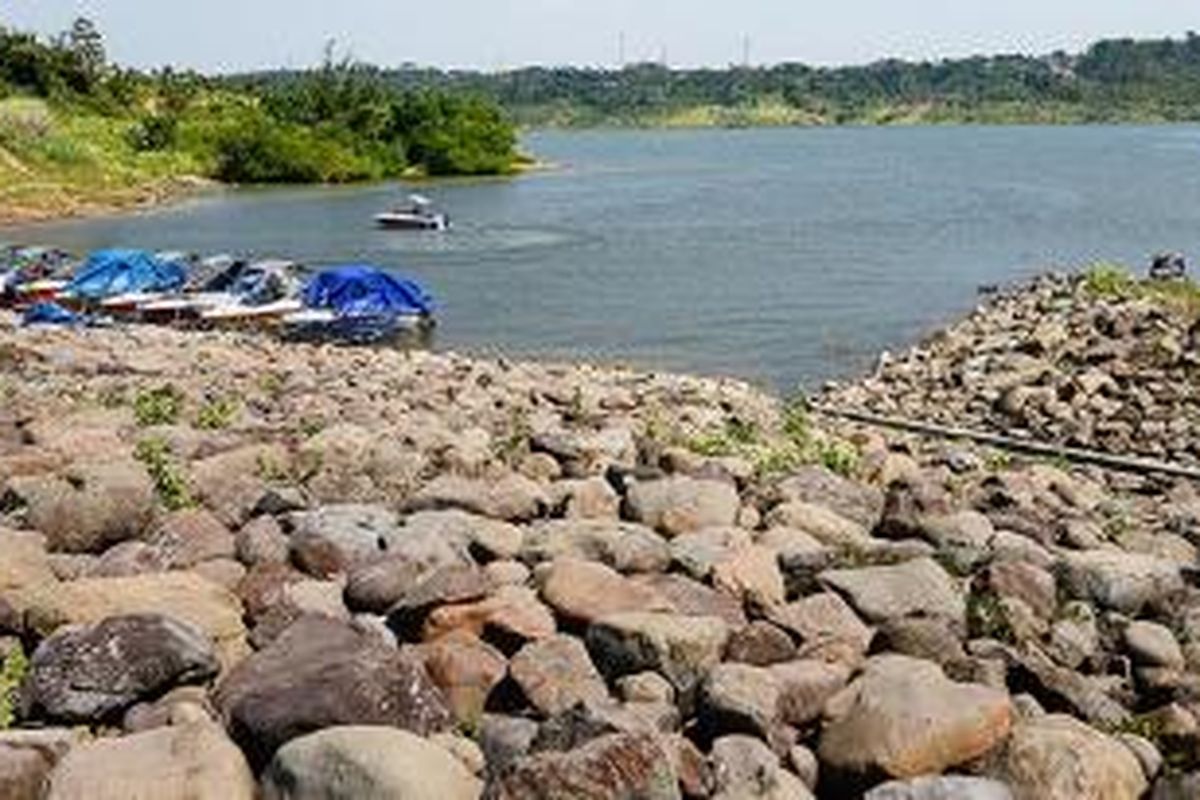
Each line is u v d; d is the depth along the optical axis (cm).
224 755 672
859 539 1098
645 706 763
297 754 666
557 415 1956
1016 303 4497
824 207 9431
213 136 12138
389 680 734
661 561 979
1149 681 858
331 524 1011
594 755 662
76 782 648
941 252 6769
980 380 3188
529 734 732
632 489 1148
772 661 832
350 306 4347
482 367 2928
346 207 9556
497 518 1114
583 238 7381
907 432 2486
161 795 643
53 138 10362
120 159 11312
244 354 2889
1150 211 9031
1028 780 696
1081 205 9550
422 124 13450
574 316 4819
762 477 1357
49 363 2278
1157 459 2370
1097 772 698
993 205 9594
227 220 8575
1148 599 980
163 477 1166
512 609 860
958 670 805
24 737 698
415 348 4209
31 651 828
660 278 5781
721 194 10681
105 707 745
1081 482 1781
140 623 776
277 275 4578
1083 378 2969
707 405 2328
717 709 748
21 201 8938
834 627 884
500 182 12319
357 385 2252
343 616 865
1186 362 3128
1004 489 1520
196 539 1007
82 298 4541
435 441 1457
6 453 1287
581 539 992
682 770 692
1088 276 4831
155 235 7694
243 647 848
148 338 3044
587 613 865
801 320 4716
